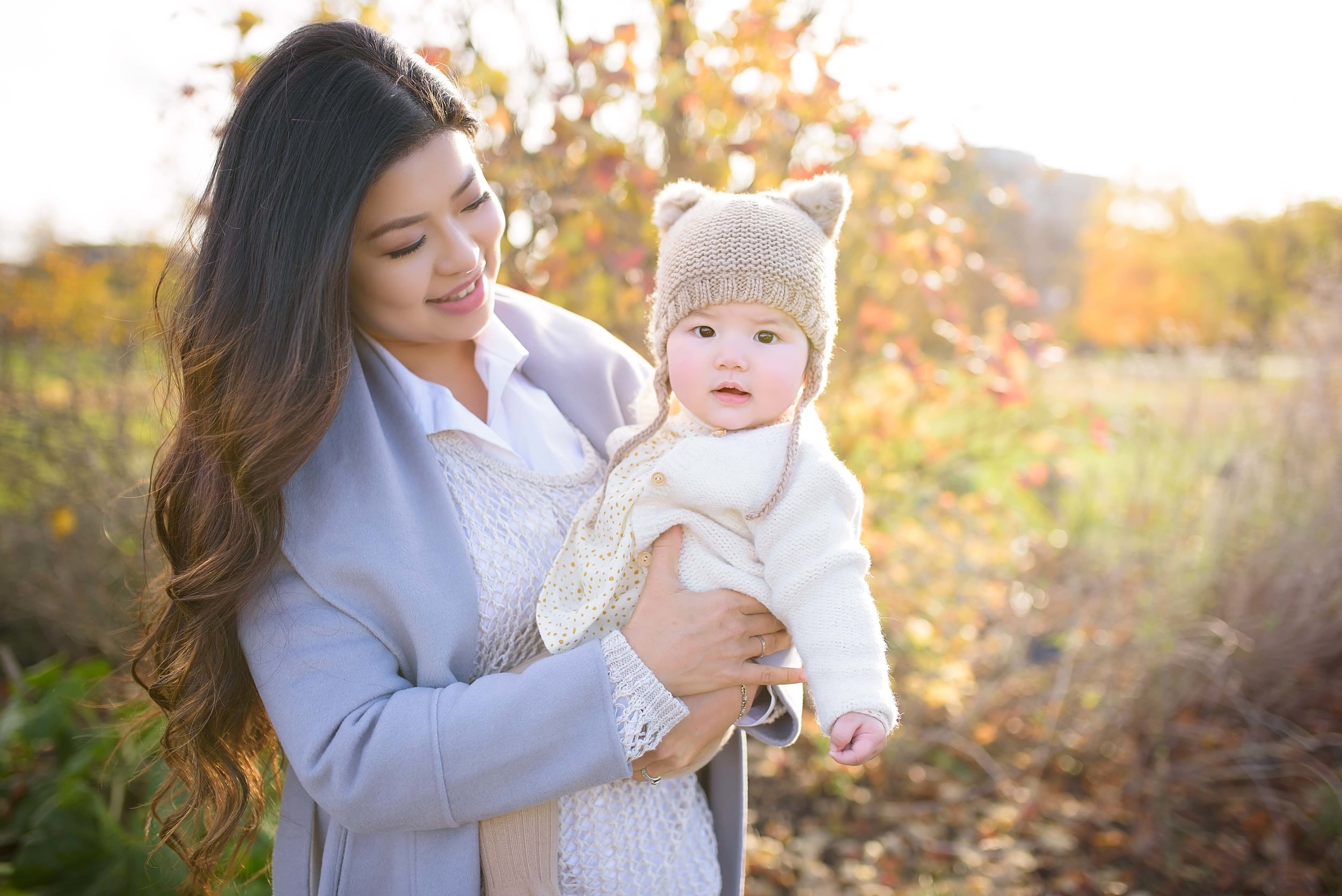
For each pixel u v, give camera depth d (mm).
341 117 1286
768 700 1537
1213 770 3676
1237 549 4262
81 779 2844
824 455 1434
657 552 1463
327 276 1289
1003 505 4727
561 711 1283
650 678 1336
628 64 3537
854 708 1278
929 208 3693
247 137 1324
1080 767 3828
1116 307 12609
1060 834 3420
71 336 4969
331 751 1261
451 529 1413
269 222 1297
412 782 1254
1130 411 4746
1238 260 10805
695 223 1434
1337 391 4629
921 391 3850
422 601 1347
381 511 1368
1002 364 3736
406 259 1363
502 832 1362
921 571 3982
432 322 1449
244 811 1494
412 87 1354
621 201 3561
